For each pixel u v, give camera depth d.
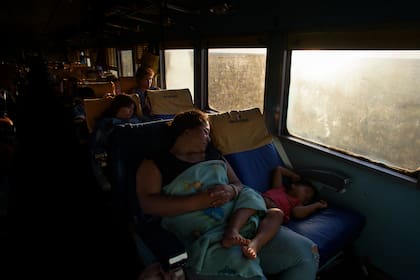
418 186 1.68
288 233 1.57
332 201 2.25
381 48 1.78
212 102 3.91
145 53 4.80
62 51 17.66
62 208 2.76
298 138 2.59
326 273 1.98
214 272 1.32
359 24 1.87
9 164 2.80
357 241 2.10
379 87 1.91
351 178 2.08
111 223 2.50
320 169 2.29
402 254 1.84
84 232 2.40
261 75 2.97
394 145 1.89
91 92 4.45
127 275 1.95
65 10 6.18
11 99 4.52
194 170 1.58
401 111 1.82
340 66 2.13
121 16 4.42
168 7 3.37
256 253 1.39
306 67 2.41
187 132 1.63
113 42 7.62
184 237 1.50
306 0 2.20
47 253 2.16
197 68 3.94
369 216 1.99
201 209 1.50
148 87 4.05
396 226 1.85
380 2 1.74
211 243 1.38
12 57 19.03
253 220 1.52
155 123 1.90
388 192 1.86
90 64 10.88
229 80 3.47
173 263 1.17
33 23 9.82
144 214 1.66
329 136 2.32
